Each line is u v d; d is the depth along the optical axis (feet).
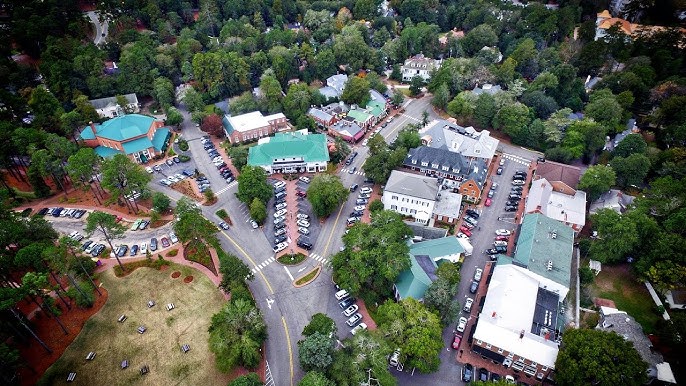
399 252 313.73
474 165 446.60
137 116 509.76
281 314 312.50
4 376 246.06
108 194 436.35
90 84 558.15
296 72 652.48
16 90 538.47
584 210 382.83
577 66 634.02
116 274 342.03
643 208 350.64
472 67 611.47
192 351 284.82
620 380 230.27
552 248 329.11
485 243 378.12
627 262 348.38
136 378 269.85
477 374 272.31
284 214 409.08
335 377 242.58
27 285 257.55
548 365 255.70
